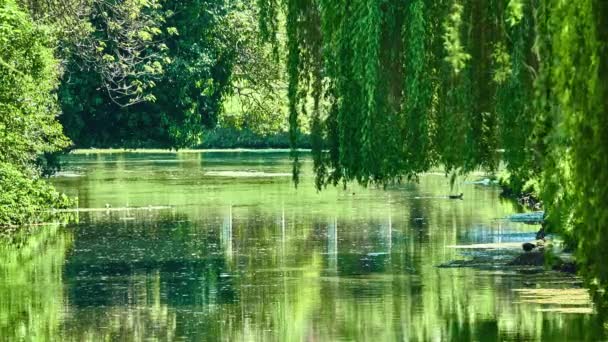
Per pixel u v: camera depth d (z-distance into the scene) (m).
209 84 87.75
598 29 20.09
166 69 87.00
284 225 56.84
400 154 28.95
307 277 40.28
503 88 25.89
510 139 25.94
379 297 36.00
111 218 61.09
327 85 31.45
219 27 87.31
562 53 20.36
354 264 43.16
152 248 48.66
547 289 36.31
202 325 32.22
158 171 102.31
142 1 75.81
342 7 28.39
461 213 61.56
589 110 20.17
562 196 22.28
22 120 58.91
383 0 28.39
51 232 54.81
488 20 26.47
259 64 85.75
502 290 36.47
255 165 110.88
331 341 29.78
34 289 38.62
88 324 32.62
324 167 31.50
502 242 48.28
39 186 63.28
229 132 144.75
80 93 87.75
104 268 43.22
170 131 89.69
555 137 21.55
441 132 28.42
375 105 28.52
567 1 20.36
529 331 30.16
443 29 27.34
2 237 53.09
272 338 30.27
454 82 27.06
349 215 61.34
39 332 31.59
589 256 20.73
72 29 69.62
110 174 98.12
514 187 26.69
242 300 36.03
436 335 30.16
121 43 74.94
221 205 68.50
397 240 50.09
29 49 57.44
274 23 32.78
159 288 38.47
